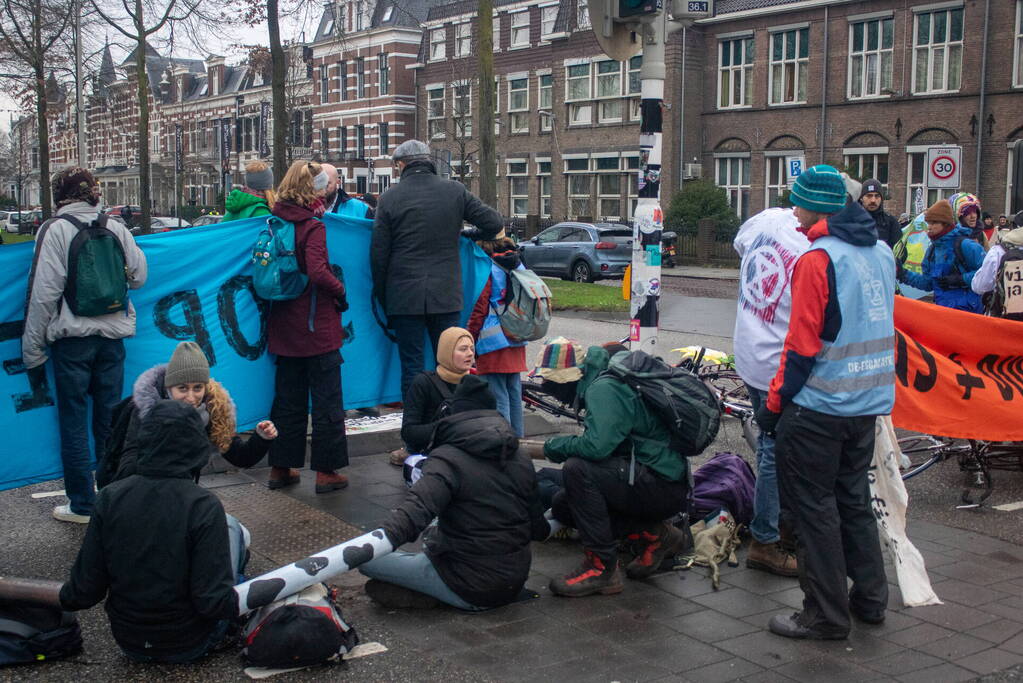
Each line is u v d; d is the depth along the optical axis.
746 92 37.75
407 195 6.31
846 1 33.94
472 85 46.62
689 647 4.12
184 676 3.81
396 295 6.38
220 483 6.47
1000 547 5.50
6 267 5.43
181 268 6.15
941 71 32.19
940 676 3.88
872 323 4.18
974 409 6.35
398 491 6.30
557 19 43.03
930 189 32.66
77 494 5.61
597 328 15.98
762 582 4.90
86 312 5.30
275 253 5.88
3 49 31.56
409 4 52.19
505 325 6.84
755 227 5.11
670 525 4.98
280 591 3.85
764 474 4.98
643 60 6.87
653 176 6.92
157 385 4.49
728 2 37.97
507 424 4.44
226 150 65.12
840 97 34.72
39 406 5.60
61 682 3.76
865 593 4.39
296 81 51.25
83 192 5.36
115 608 3.77
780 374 4.23
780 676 3.86
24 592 3.88
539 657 4.00
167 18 27.33
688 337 14.62
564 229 27.58
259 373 6.46
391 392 7.27
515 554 4.41
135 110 74.56
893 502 4.76
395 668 3.89
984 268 7.79
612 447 4.58
